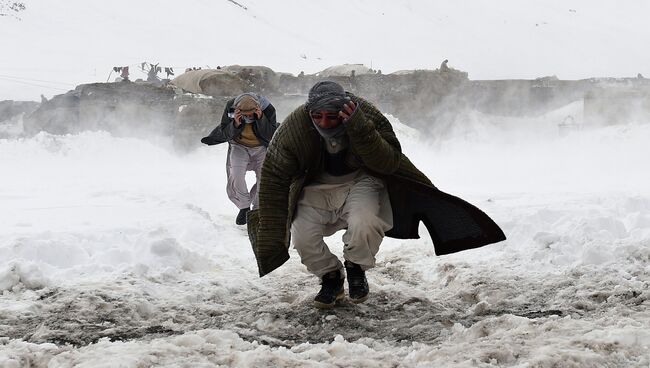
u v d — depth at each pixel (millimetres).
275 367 4125
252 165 9836
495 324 4844
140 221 8867
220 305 6105
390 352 4551
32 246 6926
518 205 9484
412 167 5406
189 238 8289
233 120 9391
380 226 5348
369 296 6074
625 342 4074
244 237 8977
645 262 6359
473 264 6836
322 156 5301
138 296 6082
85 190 13555
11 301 5906
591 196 10242
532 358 3912
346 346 4582
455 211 5504
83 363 4164
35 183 15883
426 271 7055
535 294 5918
